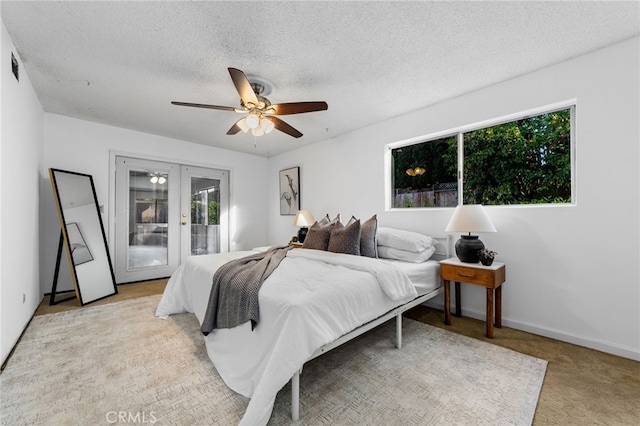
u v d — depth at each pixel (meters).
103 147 3.66
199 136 4.20
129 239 3.98
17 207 2.15
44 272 3.20
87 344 2.06
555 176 2.36
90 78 2.45
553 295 2.24
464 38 1.90
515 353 1.97
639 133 1.88
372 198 3.63
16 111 2.10
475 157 2.85
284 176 5.15
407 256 2.67
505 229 2.49
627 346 1.93
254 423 1.19
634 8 1.62
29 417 1.32
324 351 1.49
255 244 5.41
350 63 2.20
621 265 1.95
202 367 1.76
